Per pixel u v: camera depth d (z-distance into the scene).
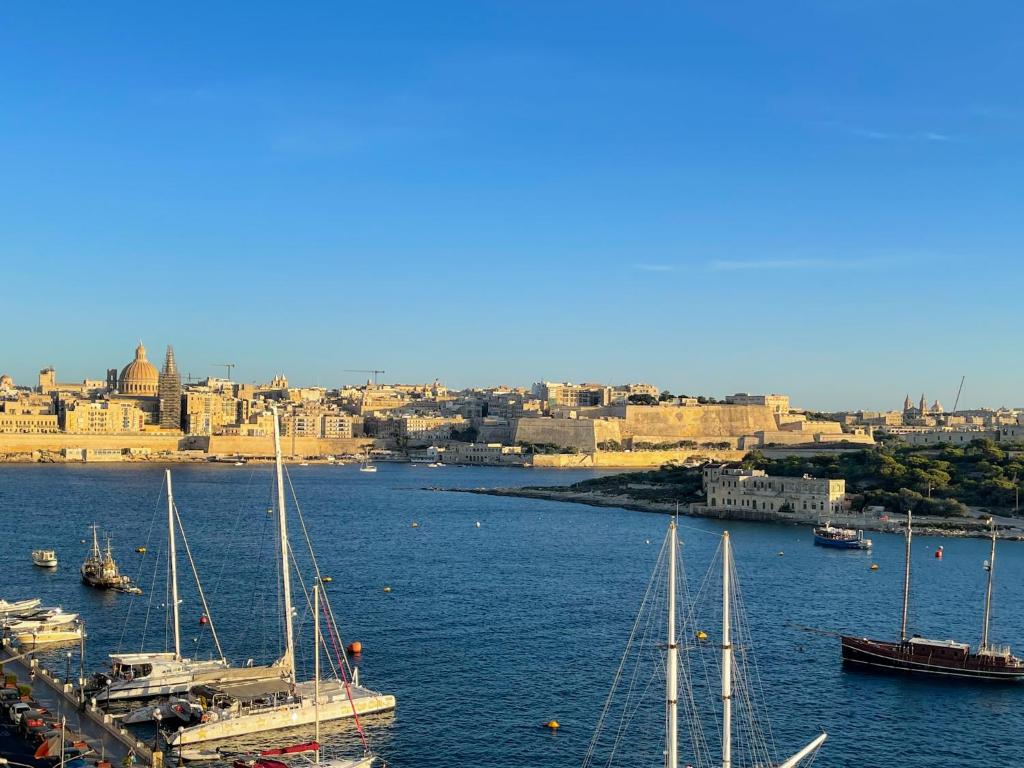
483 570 197.50
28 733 90.75
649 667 124.94
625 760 95.19
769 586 180.50
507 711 108.06
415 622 148.88
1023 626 149.62
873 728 104.44
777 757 96.44
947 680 121.50
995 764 95.56
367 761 88.38
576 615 154.00
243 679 105.94
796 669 125.12
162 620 151.25
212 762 91.06
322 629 143.38
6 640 132.88
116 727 94.12
